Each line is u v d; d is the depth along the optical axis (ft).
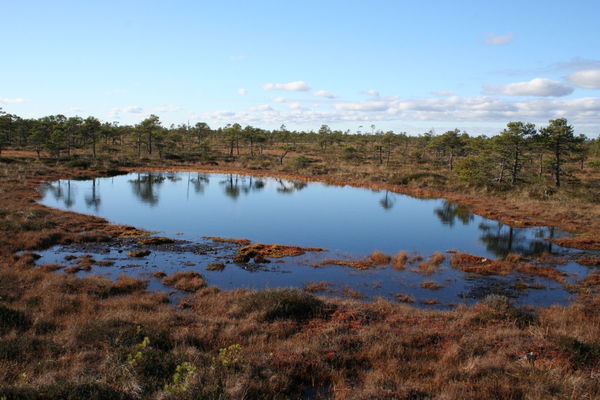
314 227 87.97
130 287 46.60
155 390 19.12
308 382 23.20
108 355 22.41
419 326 34.40
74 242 67.26
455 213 107.34
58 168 171.94
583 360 25.72
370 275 55.57
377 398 20.26
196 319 34.09
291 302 37.93
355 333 31.96
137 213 97.71
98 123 234.17
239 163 228.63
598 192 118.21
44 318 31.68
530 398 20.25
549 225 90.58
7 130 252.42
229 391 19.25
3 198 99.91
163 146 261.85
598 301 45.37
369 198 132.26
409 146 346.33
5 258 55.21
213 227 85.20
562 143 132.67
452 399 20.26
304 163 224.33
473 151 221.46
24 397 16.72
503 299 39.78
